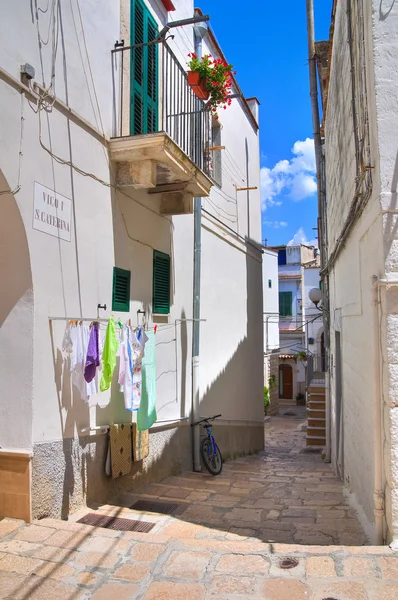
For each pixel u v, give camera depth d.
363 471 4.86
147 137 5.46
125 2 6.10
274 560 3.27
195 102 7.38
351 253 5.90
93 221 5.26
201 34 8.85
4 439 4.19
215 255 9.74
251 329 12.33
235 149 11.36
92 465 5.01
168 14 7.59
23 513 4.05
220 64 7.24
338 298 7.87
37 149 4.33
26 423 4.14
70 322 4.56
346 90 5.99
